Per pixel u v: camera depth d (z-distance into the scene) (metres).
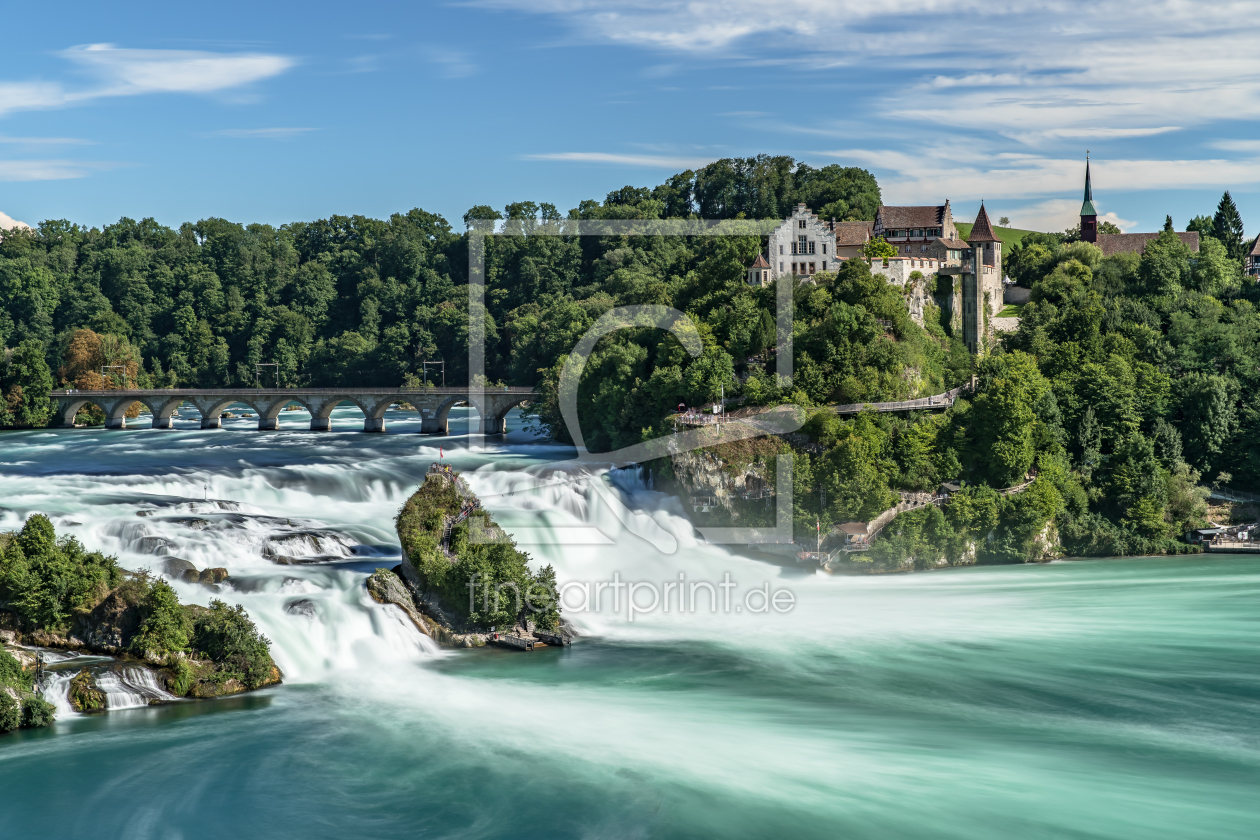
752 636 110.56
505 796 72.62
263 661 90.25
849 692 94.88
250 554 112.00
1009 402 153.38
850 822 70.31
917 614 119.94
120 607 88.62
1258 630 114.06
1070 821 70.81
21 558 89.25
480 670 96.94
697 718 87.75
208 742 79.06
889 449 153.75
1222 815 71.81
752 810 71.50
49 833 66.44
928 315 195.88
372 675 93.94
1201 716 90.44
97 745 77.81
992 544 149.25
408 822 69.25
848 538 142.38
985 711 90.94
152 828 67.31
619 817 70.44
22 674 82.12
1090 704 93.00
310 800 71.44
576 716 87.12
